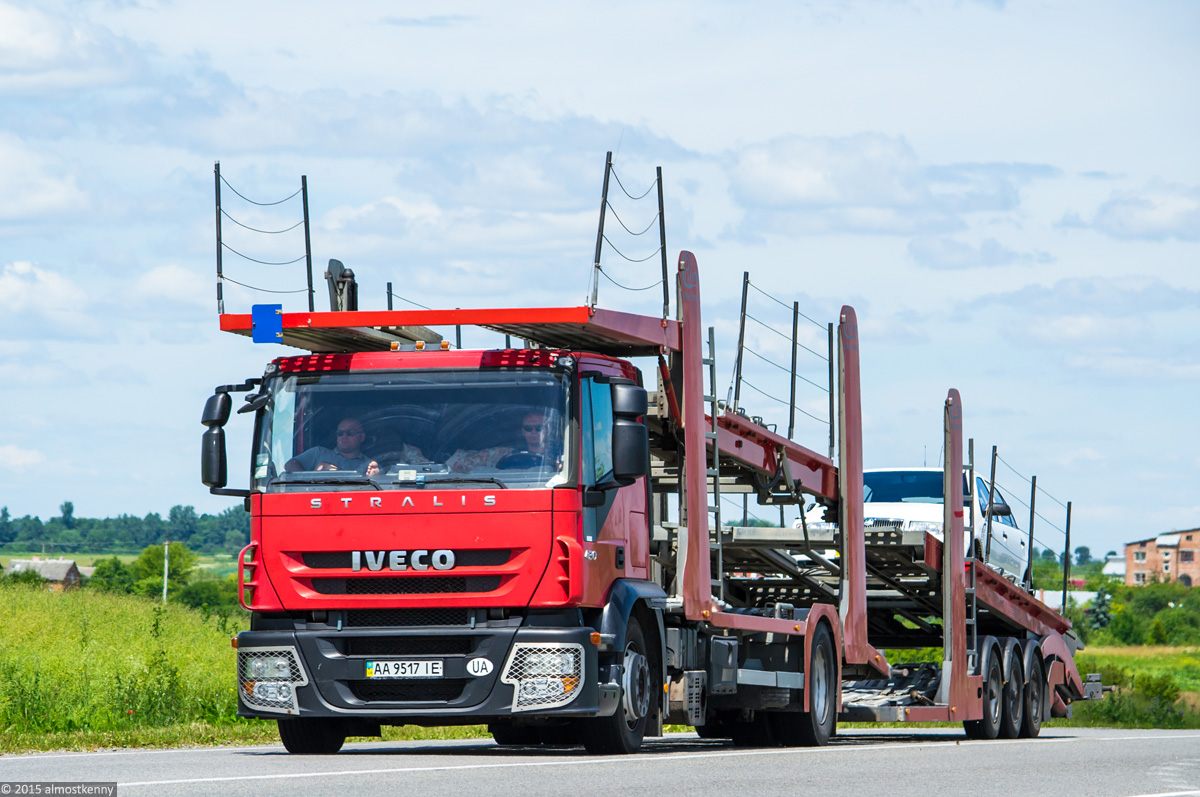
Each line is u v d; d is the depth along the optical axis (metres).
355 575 29.91
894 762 31.91
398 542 29.80
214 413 31.12
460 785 23.56
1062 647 57.28
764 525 43.19
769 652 38.53
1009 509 58.28
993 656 51.22
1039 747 40.91
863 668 44.75
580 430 30.28
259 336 32.34
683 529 34.88
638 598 31.92
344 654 30.06
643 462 29.67
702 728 41.28
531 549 29.53
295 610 30.44
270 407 31.12
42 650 59.62
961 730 60.38
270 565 30.34
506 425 30.27
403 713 29.80
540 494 29.66
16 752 33.38
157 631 71.00
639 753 32.25
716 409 36.84
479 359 30.77
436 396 30.66
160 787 22.97
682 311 35.19
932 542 47.81
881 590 51.16
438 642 29.91
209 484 30.84
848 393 42.88
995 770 30.20
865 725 67.25
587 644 29.78
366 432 30.64
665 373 35.00
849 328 43.03
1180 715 89.19
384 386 30.89
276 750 34.50
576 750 35.47
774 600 45.78
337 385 31.00
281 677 30.19
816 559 43.94
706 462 37.31
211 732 39.69
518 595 29.48
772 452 40.94
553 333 32.72
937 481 55.91
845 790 24.28
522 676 29.48
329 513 30.11
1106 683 93.50
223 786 23.17
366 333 32.59
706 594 35.47
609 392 31.78
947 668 47.56
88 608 85.56
